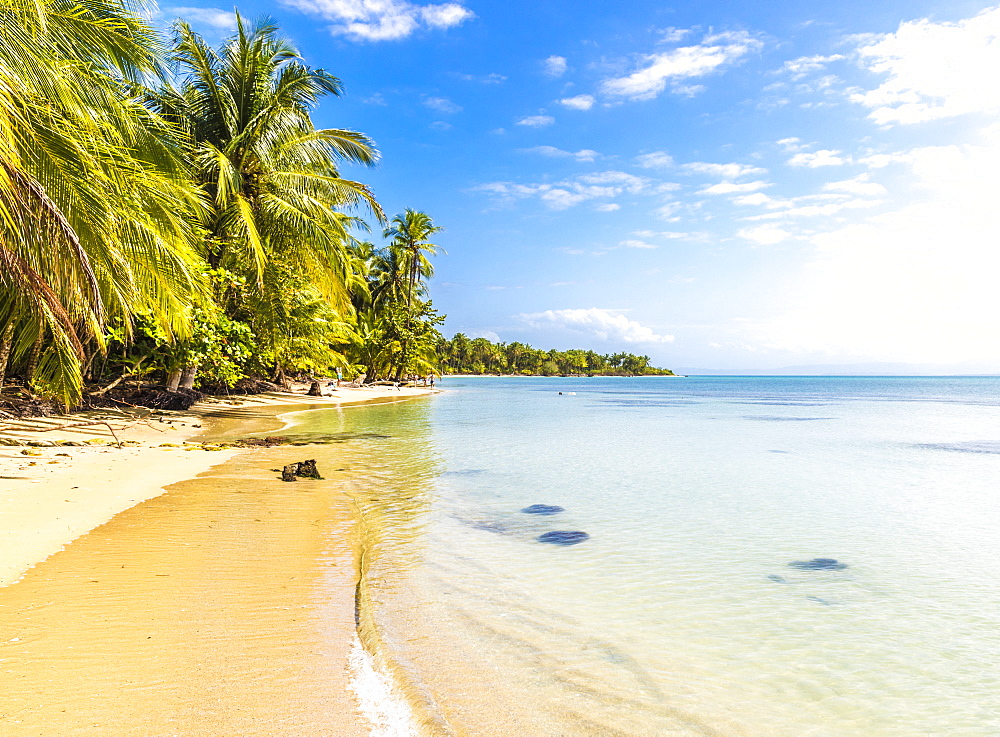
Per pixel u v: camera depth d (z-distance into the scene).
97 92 9.41
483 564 5.35
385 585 4.66
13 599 3.89
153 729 2.53
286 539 5.68
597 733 2.75
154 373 20.39
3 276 7.21
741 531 6.83
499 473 10.48
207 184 19.47
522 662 3.46
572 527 6.86
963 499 8.85
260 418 19.50
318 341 27.81
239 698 2.85
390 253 50.53
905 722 2.94
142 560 4.81
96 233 8.41
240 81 20.62
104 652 3.22
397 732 2.65
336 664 3.27
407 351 48.81
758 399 51.94
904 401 49.47
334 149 23.03
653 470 11.29
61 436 11.82
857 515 7.73
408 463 11.25
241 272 20.88
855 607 4.53
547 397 48.59
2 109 6.91
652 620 4.19
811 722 2.92
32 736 2.41
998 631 4.10
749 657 3.64
